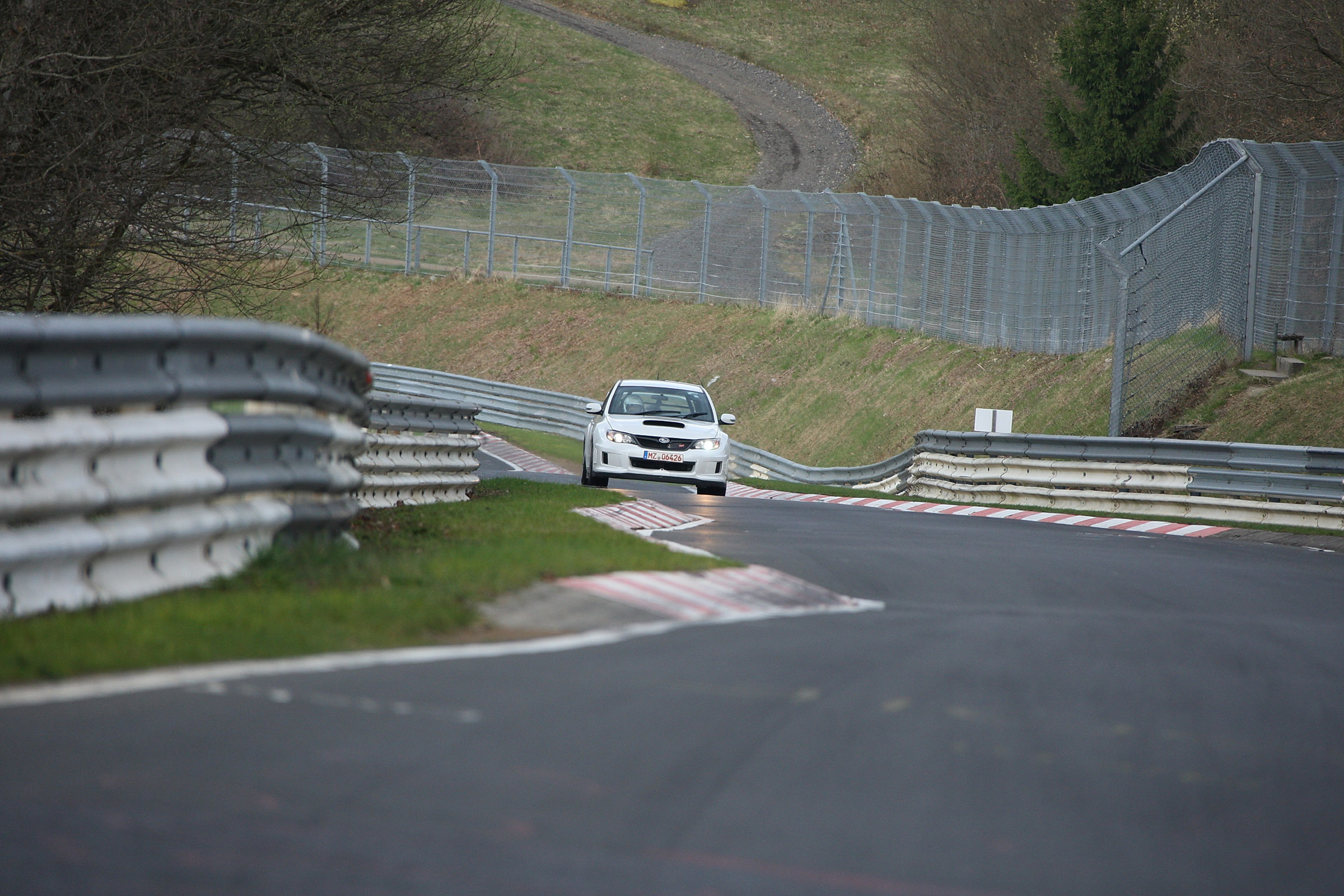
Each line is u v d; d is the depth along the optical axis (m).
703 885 13.77
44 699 19.09
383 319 186.25
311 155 64.56
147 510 26.86
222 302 125.75
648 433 75.69
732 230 168.25
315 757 17.16
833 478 112.00
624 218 183.25
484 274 189.88
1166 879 15.02
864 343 142.00
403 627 25.73
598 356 166.75
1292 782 19.41
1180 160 152.62
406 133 66.75
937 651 27.77
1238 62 149.62
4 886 12.58
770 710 21.41
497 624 27.77
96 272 58.62
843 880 14.16
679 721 20.30
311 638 24.08
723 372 152.88
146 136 56.38
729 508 66.75
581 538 41.91
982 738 20.50
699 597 32.62
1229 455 75.31
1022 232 120.50
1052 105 155.00
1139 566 48.03
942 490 92.75
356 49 61.34
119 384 25.88
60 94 53.16
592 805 16.06
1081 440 81.88
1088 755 19.94
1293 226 94.50
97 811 14.70
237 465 30.08
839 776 17.94
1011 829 16.27
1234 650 30.27
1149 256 98.31
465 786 16.41
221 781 15.96
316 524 33.56
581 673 23.41
